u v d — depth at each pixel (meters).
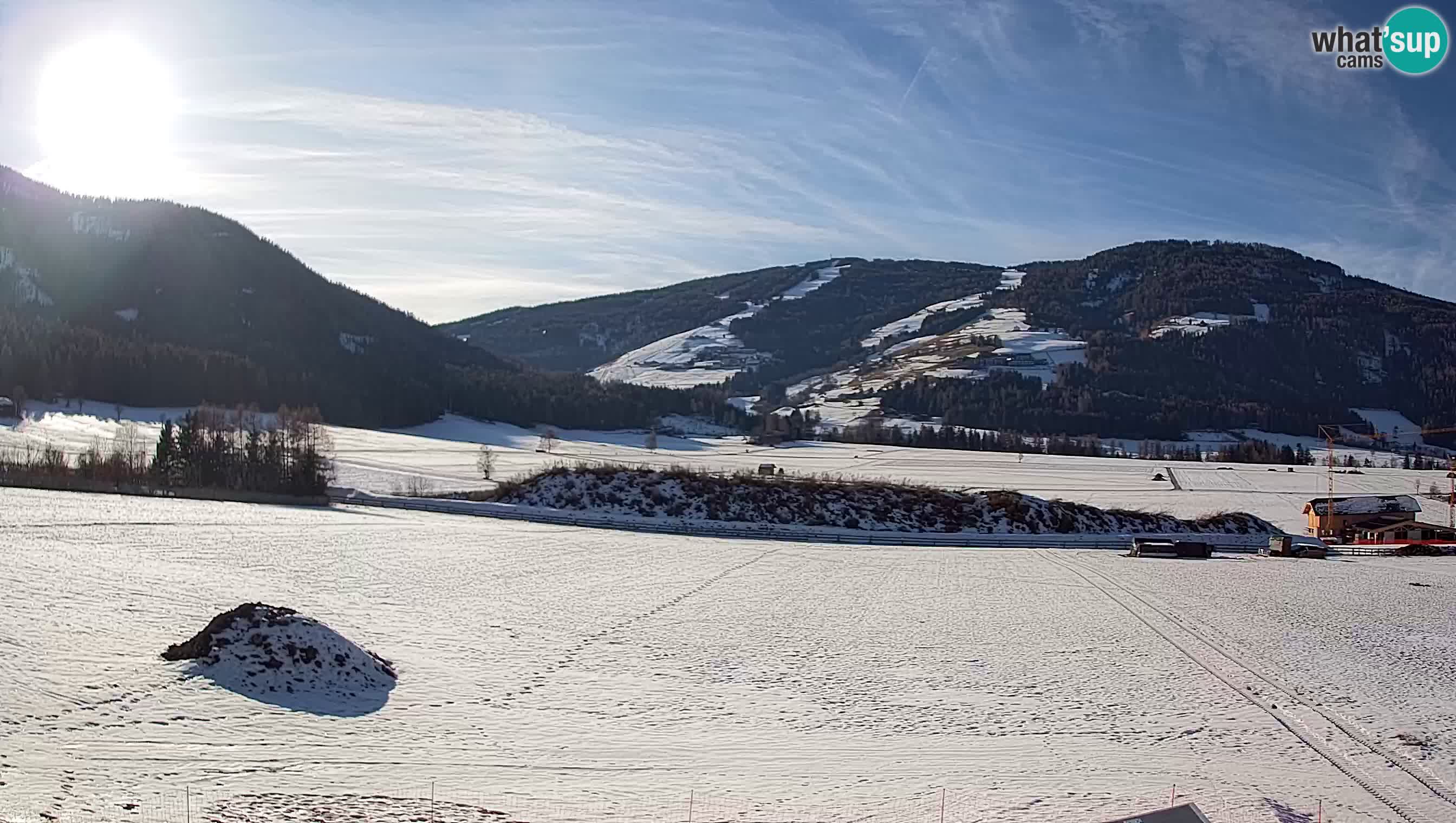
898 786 22.02
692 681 30.39
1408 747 26.52
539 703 27.06
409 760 21.66
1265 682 32.97
